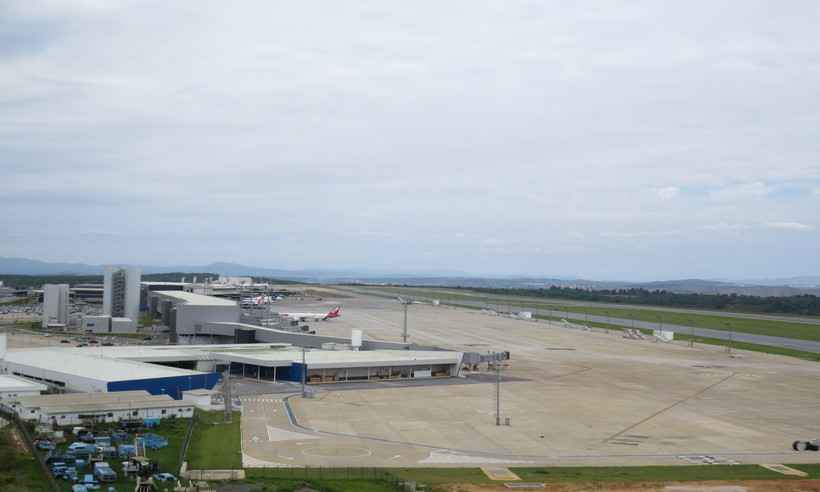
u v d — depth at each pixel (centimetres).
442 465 7112
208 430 8312
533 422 9294
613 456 7644
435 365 13500
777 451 8006
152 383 10256
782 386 12719
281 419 9100
